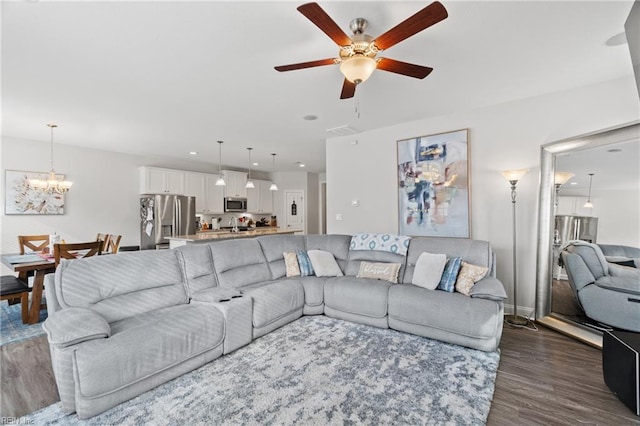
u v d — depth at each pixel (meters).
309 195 9.02
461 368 2.20
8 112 3.57
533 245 3.29
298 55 2.37
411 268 3.29
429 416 1.69
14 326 3.07
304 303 3.29
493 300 2.53
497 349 2.51
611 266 2.65
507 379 2.10
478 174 3.61
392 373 2.12
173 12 1.84
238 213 8.24
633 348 1.76
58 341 1.67
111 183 5.69
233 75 2.69
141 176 6.02
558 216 3.09
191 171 6.91
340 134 4.71
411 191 4.10
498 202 3.49
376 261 3.58
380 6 1.82
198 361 2.20
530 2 1.78
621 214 2.59
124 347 1.82
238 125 4.19
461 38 2.15
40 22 1.91
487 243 3.04
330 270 3.62
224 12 1.84
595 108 2.92
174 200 6.05
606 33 2.09
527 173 3.31
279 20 1.93
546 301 3.16
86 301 2.15
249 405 1.78
